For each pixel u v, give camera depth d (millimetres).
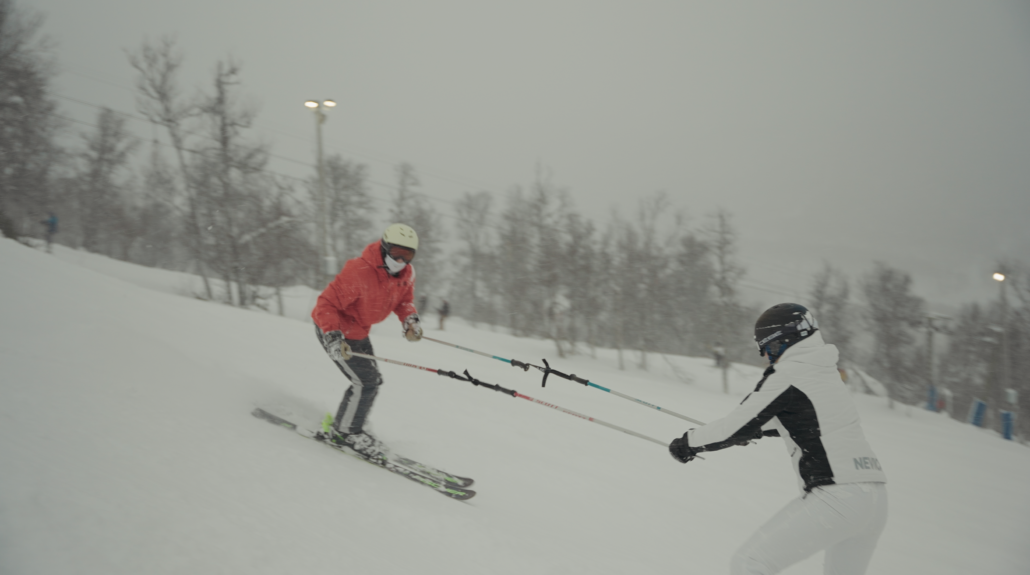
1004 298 24750
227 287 20234
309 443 3578
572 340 21453
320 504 2539
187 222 20156
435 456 4277
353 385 3764
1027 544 5336
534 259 22469
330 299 3615
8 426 2139
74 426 2396
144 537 1693
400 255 3637
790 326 2326
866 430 13320
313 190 22516
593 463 5164
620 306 21547
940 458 10469
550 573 2531
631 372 20641
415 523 2689
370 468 3455
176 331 5508
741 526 4328
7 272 4855
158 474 2197
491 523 3021
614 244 22203
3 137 18281
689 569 3168
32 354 3223
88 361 3426
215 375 4160
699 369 22734
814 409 2174
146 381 3512
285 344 7207
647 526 3801
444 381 7480
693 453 2508
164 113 19578
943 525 5578
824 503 2105
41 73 18750
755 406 2234
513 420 6156
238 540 1890
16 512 1538
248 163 19984
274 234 19969
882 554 4375
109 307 5277
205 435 2891
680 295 24219
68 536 1545
